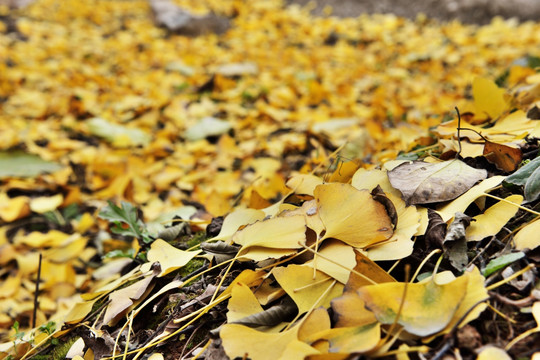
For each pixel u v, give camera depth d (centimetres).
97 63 230
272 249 63
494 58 207
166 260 69
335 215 63
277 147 135
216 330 58
